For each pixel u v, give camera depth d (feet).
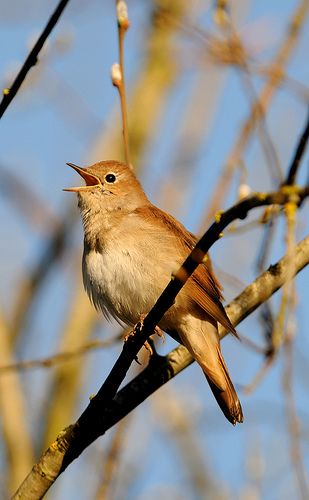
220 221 19.66
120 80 29.04
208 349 29.63
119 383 24.66
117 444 30.86
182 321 29.84
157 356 27.89
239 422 28.40
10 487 37.37
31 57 22.94
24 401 40.22
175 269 29.81
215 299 29.60
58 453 25.29
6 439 38.70
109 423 26.61
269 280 27.17
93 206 32.45
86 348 30.68
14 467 37.93
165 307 22.90
